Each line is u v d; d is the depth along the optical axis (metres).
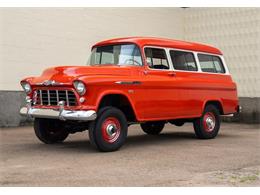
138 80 7.45
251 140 8.87
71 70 7.04
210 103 9.17
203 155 6.84
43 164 6.00
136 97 7.39
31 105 7.50
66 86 6.88
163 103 7.91
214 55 9.44
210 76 9.13
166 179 5.09
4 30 11.38
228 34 14.27
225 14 14.36
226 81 9.55
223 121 13.90
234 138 9.24
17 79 11.63
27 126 11.61
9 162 6.15
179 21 15.59
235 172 5.51
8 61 11.46
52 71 7.34
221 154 6.95
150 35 14.65
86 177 5.18
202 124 8.89
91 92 6.75
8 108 11.41
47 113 7.04
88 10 13.06
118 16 13.77
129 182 4.92
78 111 6.70
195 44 9.05
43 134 7.98
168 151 7.26
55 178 5.11
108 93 6.95
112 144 7.12
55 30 12.36
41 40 12.08
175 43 8.52
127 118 7.74
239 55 13.91
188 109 8.46
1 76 11.36
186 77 8.51
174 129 11.41
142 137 9.46
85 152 7.08
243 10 13.79
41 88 7.31
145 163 6.10
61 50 12.50
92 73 7.10
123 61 7.79
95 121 6.95
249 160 6.39
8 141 8.52
